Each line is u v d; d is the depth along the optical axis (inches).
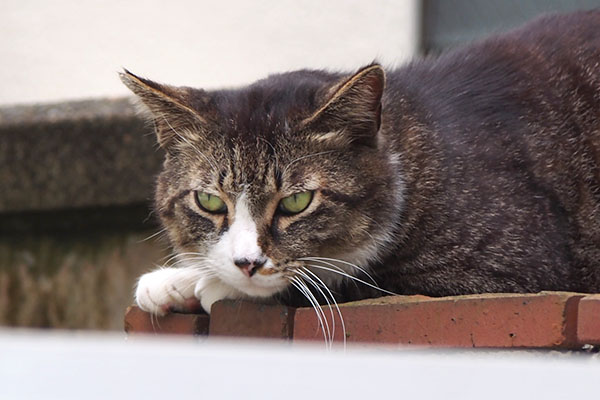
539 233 173.8
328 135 168.6
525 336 130.8
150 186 296.4
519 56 200.2
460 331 135.6
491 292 170.4
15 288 310.2
